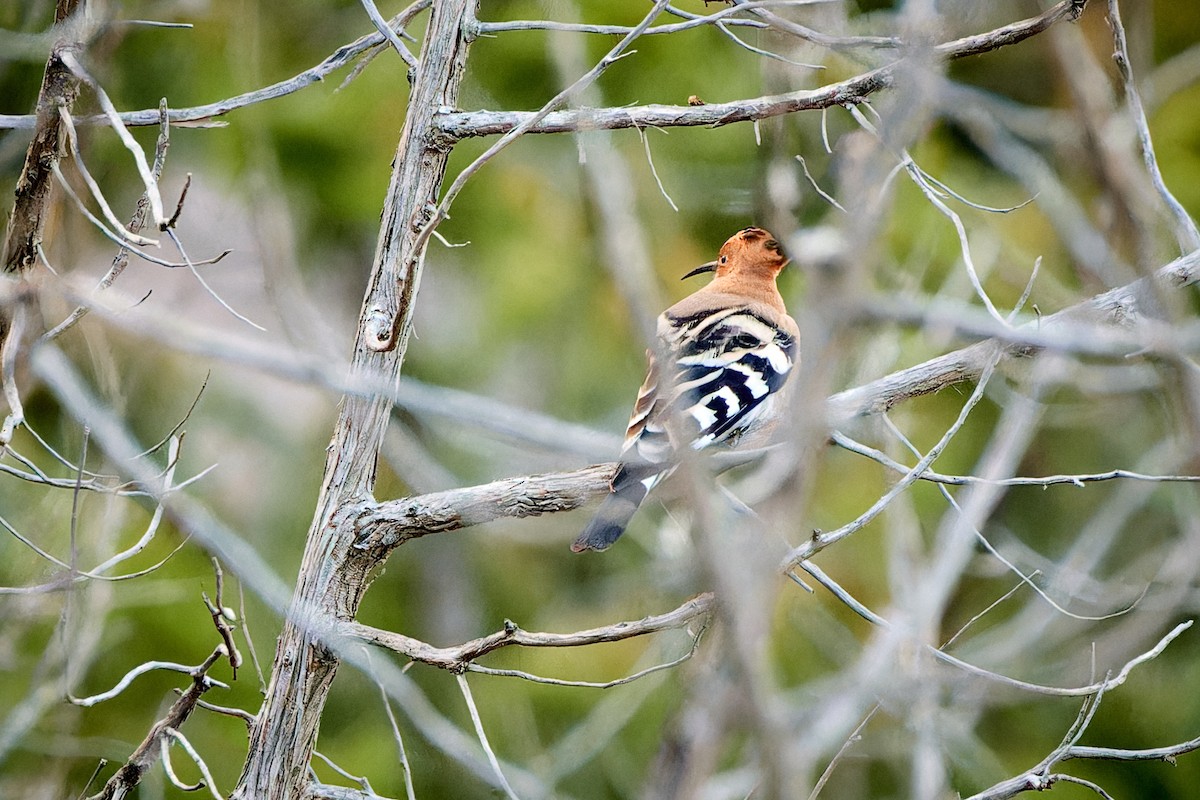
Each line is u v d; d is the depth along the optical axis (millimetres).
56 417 13562
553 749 14461
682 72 15969
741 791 7805
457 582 17094
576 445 5590
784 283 16422
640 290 4816
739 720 4602
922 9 5336
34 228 8789
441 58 8914
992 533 15352
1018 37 8203
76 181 9281
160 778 13352
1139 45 11156
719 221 15805
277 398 16047
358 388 5746
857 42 8352
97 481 10219
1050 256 16625
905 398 9523
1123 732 16406
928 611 8219
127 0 11320
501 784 7836
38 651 12406
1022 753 16281
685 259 15648
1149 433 15523
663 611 8797
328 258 17453
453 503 8711
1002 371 9977
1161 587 12875
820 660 14102
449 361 17234
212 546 6980
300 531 15977
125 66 15727
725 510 5891
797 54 9078
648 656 8750
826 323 4855
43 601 10633
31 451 13422
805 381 4871
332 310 17328
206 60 16188
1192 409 7230
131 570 14039
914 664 8312
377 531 8625
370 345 8625
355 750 14875
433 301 17609
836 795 12344
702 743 4641
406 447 9008
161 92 15992
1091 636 12930
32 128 8812
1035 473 16250
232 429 15766
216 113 9266
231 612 8039
